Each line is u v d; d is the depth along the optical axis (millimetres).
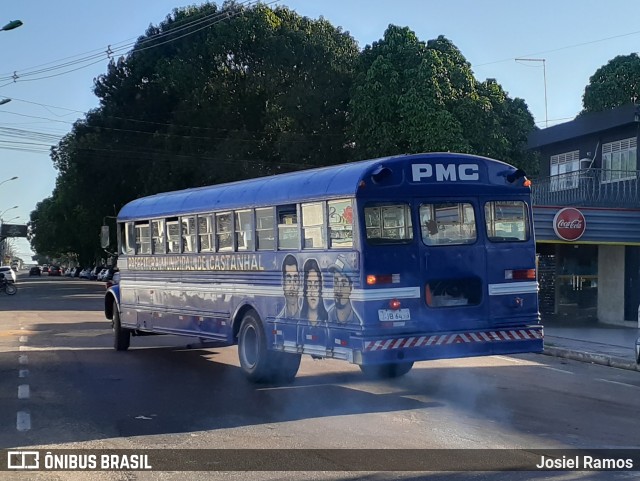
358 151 29828
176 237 13125
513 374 12125
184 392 10297
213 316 11961
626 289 20953
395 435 7707
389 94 28234
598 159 27328
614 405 9484
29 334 18594
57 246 94062
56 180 62375
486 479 6215
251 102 35094
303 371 12117
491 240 9664
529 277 9898
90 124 38531
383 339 8828
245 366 11031
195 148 34688
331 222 9328
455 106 27875
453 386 10789
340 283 9125
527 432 7867
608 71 36531
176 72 34156
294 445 7340
